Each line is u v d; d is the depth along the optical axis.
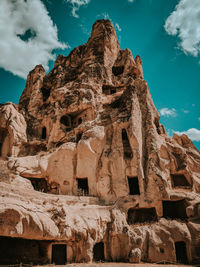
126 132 26.17
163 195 22.78
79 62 41.56
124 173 23.83
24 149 30.33
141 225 21.91
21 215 14.21
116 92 36.34
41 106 36.41
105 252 19.38
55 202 19.23
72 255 17.38
